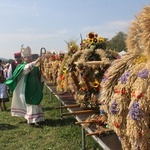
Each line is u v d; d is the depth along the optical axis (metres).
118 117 3.23
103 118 4.57
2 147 6.43
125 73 3.22
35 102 8.04
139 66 3.11
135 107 2.92
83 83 5.94
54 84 11.30
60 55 9.98
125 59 3.42
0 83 11.10
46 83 12.82
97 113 5.89
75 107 6.62
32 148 6.23
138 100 2.92
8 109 11.45
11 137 7.12
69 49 7.52
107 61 5.63
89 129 4.73
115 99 3.26
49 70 12.18
